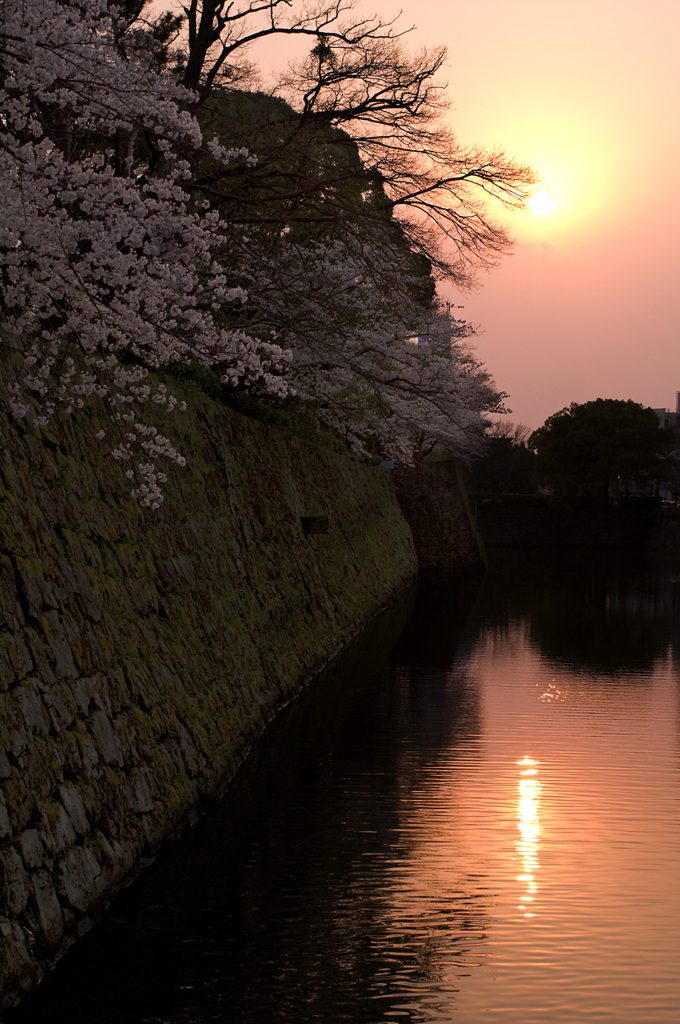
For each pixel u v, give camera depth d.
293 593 16.58
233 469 14.35
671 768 11.16
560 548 81.12
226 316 14.41
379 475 38.41
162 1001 5.61
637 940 6.61
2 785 5.42
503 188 15.15
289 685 14.62
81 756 6.60
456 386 28.62
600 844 8.55
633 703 15.07
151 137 11.28
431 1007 5.64
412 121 14.87
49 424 7.66
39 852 5.76
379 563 30.03
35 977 5.54
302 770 10.84
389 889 7.43
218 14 13.88
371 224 14.70
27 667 6.08
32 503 6.85
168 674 9.04
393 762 11.26
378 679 16.94
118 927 6.58
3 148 6.71
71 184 7.27
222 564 12.24
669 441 82.00
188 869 7.71
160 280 7.90
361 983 5.93
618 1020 5.56
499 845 8.48
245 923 6.71
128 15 12.42
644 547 77.56
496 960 6.27
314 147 14.93
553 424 84.06
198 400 13.33
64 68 6.97
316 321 14.71
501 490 101.69
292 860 7.99
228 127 14.33
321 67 14.55
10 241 6.54
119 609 8.13
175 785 8.49
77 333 7.37
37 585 6.49
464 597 33.75
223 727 10.41
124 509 8.98
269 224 15.77
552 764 11.27
